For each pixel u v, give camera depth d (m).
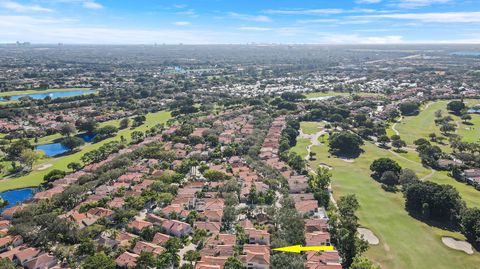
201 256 118.62
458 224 141.25
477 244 129.00
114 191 171.00
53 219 137.12
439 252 125.00
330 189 177.50
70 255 120.12
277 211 146.12
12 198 173.00
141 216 149.50
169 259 112.75
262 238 129.00
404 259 121.19
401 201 162.88
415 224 142.88
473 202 160.88
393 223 143.75
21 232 129.88
